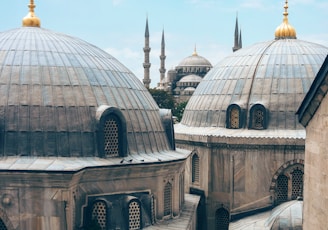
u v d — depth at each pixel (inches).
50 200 814.5
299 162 1213.7
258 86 1328.7
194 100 1501.0
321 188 517.0
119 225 901.2
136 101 1043.9
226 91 1380.4
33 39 1051.3
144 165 936.9
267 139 1222.9
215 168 1299.2
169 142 1108.5
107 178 908.6
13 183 818.2
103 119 917.2
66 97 932.6
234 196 1263.5
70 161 876.6
